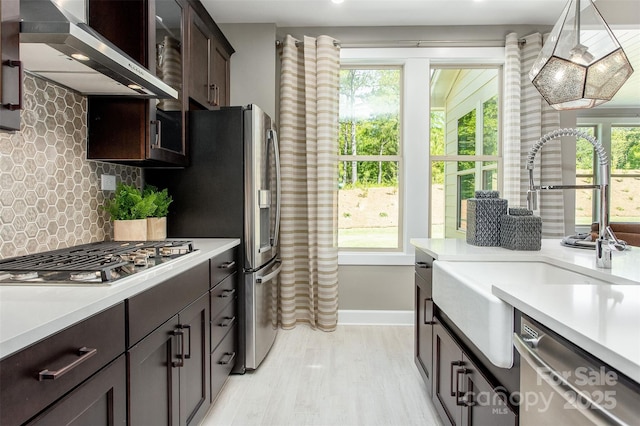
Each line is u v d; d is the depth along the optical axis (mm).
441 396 1686
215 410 1898
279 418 1830
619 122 5152
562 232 3133
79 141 1789
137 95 1781
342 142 3412
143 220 2033
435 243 2076
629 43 3455
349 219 3430
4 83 911
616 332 640
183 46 2223
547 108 3146
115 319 993
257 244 2334
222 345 1986
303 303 3271
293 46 3152
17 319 761
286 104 3113
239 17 3074
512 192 3143
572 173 3246
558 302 841
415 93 3246
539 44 3139
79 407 845
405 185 3293
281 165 3117
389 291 3312
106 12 1746
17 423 676
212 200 2340
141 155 1842
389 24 3215
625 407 542
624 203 5168
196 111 2346
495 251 1740
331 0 2818
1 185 1355
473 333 1119
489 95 3418
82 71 1420
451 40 3232
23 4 1150
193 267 1575
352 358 2535
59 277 1104
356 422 1798
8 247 1383
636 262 1385
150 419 1195
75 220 1766
